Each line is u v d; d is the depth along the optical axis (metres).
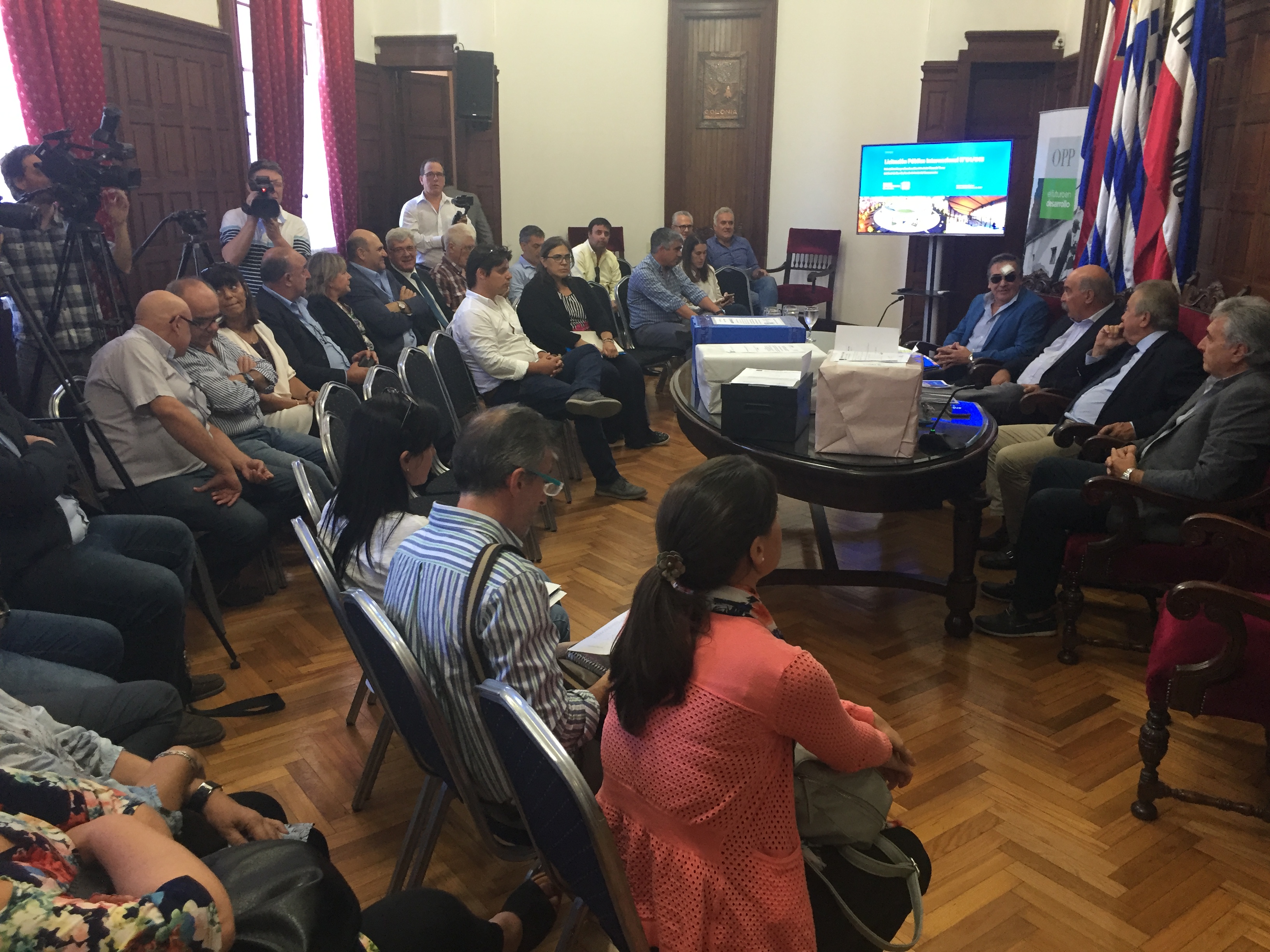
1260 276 3.90
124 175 3.61
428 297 5.07
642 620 1.26
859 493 2.62
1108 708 2.58
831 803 1.34
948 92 7.68
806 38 7.99
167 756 1.47
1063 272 5.57
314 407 3.76
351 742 2.45
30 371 3.82
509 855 1.67
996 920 1.83
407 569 1.65
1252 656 2.00
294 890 1.00
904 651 2.91
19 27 4.23
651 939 1.32
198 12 5.52
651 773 1.28
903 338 8.26
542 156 8.26
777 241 8.47
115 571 2.37
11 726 1.41
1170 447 2.76
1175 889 1.91
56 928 0.83
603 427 5.14
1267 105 3.85
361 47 7.35
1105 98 4.79
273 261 3.90
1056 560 2.86
